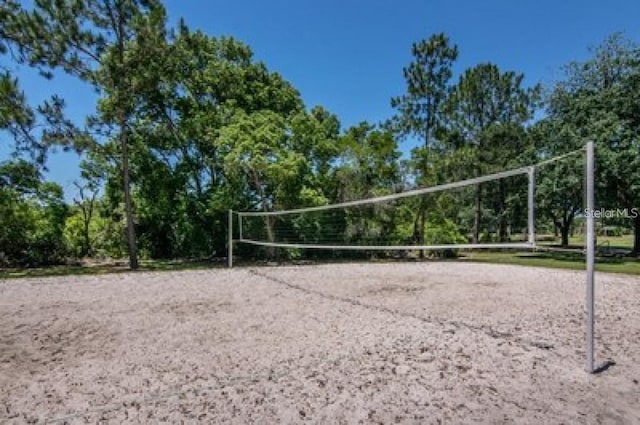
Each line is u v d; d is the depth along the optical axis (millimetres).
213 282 9719
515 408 2873
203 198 17078
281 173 14578
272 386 3275
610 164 13773
